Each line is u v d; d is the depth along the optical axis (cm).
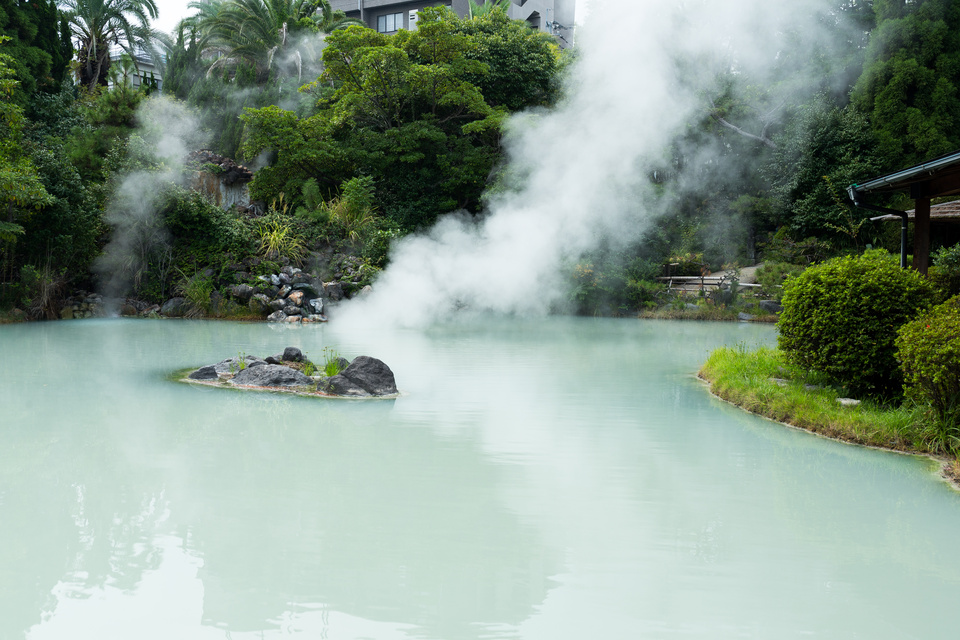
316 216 2080
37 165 1689
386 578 310
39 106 2348
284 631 261
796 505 415
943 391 539
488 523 379
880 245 2039
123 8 3434
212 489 432
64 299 1823
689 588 301
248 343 1222
